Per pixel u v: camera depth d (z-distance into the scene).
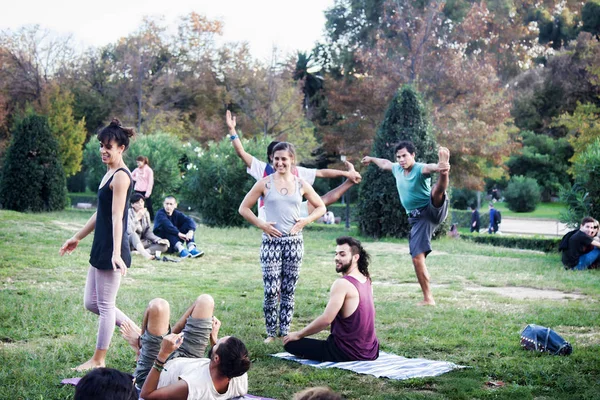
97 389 2.94
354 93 31.20
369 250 16.30
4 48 45.53
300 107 41.16
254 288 9.81
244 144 23.48
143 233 12.90
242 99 41.47
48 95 37.31
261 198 6.85
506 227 37.72
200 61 48.41
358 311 5.79
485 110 29.98
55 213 22.70
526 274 11.98
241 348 4.11
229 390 4.22
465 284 10.89
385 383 5.16
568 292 10.11
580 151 31.28
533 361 5.72
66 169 32.75
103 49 51.75
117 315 5.55
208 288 9.73
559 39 55.91
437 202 8.49
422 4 40.69
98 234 5.44
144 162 18.17
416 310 8.21
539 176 53.16
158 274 10.95
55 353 5.76
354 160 31.69
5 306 7.54
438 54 31.12
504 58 49.81
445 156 8.16
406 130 19.88
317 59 51.59
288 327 6.68
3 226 14.95
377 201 19.89
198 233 18.14
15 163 22.95
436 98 30.12
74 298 8.25
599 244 12.64
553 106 52.34
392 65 30.39
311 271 11.98
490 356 6.00
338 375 5.35
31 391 4.73
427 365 5.61
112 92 45.56
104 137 5.37
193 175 23.20
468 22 31.78
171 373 4.23
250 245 15.96
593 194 15.72
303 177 6.96
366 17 46.84
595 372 5.46
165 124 43.34
